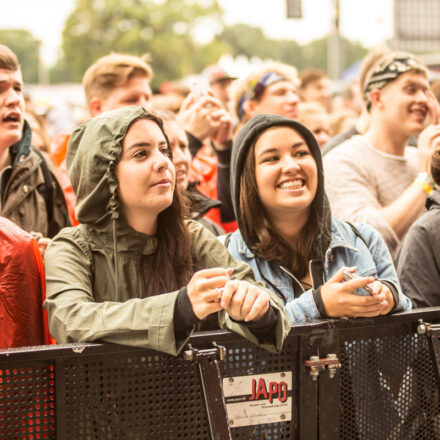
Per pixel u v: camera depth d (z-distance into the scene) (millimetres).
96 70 3244
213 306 1405
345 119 5184
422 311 1704
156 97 4953
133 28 54469
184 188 2559
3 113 2328
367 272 1999
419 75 3031
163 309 1407
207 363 1432
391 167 3033
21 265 1587
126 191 1617
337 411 1591
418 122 3027
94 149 1625
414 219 2762
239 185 2121
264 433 1548
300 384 1559
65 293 1534
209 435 1419
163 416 1465
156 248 1710
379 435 1662
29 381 1377
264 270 2049
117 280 1634
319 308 1656
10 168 2479
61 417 1391
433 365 1678
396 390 1686
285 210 2021
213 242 1829
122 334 1403
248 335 1483
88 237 1668
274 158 2041
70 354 1374
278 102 3512
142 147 1623
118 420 1434
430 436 1734
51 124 7961
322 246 2037
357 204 2840
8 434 1371
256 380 1530
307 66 67375
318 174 2090
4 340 1579
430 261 2154
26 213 2510
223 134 3225
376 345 1652
